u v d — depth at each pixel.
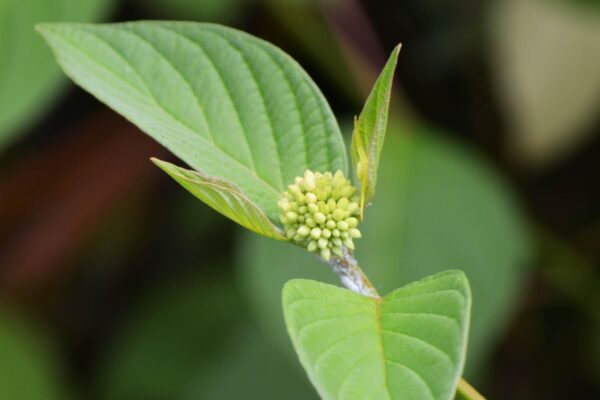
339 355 0.48
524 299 0.84
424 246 0.70
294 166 0.53
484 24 0.84
